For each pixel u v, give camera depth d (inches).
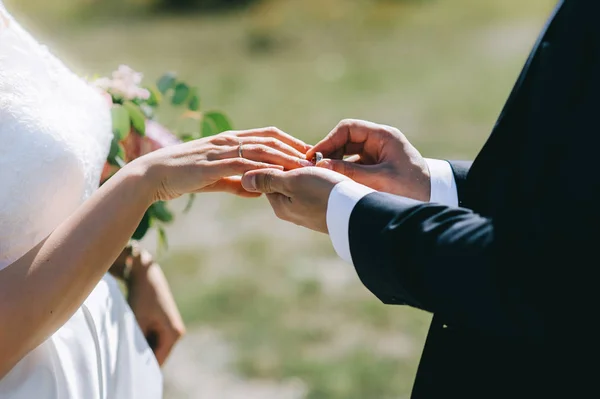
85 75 77.2
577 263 47.6
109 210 59.8
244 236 224.8
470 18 493.0
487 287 49.0
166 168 61.7
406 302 54.6
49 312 57.6
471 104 343.0
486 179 55.6
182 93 84.6
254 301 187.5
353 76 402.6
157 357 78.2
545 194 48.4
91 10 561.9
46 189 59.2
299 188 58.9
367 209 54.9
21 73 60.4
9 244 58.7
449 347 57.3
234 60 445.7
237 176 68.2
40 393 60.6
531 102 50.3
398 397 148.7
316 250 214.7
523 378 54.4
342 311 181.3
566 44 48.6
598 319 48.7
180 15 552.7
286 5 530.3
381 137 70.4
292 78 406.9
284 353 165.0
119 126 72.4
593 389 51.9
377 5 523.8
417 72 401.4
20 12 542.0
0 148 57.9
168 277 201.0
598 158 46.8
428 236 51.8
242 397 151.6
